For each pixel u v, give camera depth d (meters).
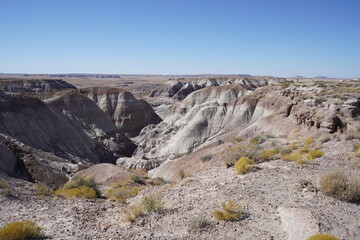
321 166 12.34
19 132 48.75
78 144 58.22
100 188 17.81
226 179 12.19
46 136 53.09
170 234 7.35
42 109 56.56
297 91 52.97
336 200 8.49
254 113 61.59
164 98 156.00
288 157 14.37
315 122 25.86
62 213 10.42
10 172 25.78
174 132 70.69
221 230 7.26
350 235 6.26
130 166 54.06
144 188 15.32
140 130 89.44
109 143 69.69
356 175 9.96
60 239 7.69
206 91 101.44
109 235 7.80
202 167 25.31
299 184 10.10
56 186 25.56
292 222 6.92
